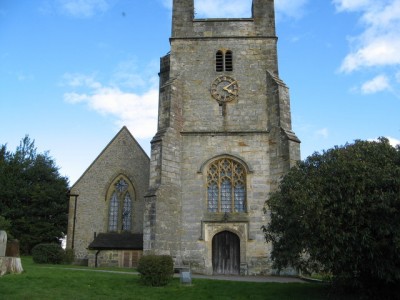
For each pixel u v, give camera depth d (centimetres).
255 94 3231
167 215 2864
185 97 3253
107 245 3531
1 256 2125
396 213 1641
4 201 4888
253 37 3366
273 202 1956
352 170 1747
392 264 1636
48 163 5344
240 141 3114
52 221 4897
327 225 1697
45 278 2044
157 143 2981
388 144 1945
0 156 5434
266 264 2845
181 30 3409
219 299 1811
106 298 1773
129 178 3966
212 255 2948
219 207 3017
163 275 2086
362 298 1777
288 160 2923
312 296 1841
